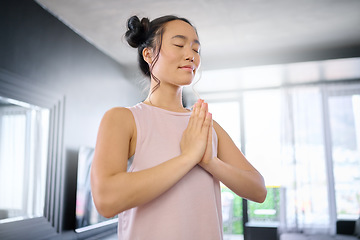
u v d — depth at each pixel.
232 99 5.50
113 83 4.21
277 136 5.29
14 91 2.42
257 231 4.82
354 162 4.86
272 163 5.23
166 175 0.61
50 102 2.86
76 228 3.07
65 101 3.12
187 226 0.67
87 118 3.53
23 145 2.48
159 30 0.78
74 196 3.18
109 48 3.94
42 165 2.69
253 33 3.62
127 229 0.69
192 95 5.52
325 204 4.86
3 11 2.41
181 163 0.64
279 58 4.23
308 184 4.94
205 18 3.24
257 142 5.36
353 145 4.89
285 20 3.30
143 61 0.91
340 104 5.00
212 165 0.72
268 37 3.74
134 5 2.94
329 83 5.07
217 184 0.80
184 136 0.70
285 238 4.20
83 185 3.24
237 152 0.85
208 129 0.70
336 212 4.79
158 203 0.67
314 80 5.00
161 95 0.81
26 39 2.65
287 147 5.07
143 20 0.84
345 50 4.04
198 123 0.70
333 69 4.46
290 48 4.06
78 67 3.42
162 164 0.63
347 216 4.78
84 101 3.48
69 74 3.24
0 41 2.37
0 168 2.22
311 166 4.99
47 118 2.81
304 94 5.15
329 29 3.54
